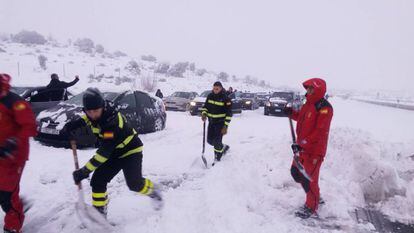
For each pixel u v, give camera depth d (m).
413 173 6.07
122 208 4.73
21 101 3.59
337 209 4.71
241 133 11.30
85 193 5.35
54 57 44.00
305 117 4.54
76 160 3.98
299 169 4.49
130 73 43.00
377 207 5.02
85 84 30.20
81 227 4.14
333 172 5.81
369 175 5.40
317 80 4.43
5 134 3.60
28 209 4.61
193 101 19.05
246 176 5.84
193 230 4.05
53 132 8.17
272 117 19.73
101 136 3.72
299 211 4.62
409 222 4.59
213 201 4.76
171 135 10.66
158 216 4.38
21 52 43.12
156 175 6.30
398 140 10.38
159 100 11.59
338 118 19.59
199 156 7.59
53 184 5.73
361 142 5.98
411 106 34.19
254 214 4.50
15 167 3.66
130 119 9.98
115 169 3.99
